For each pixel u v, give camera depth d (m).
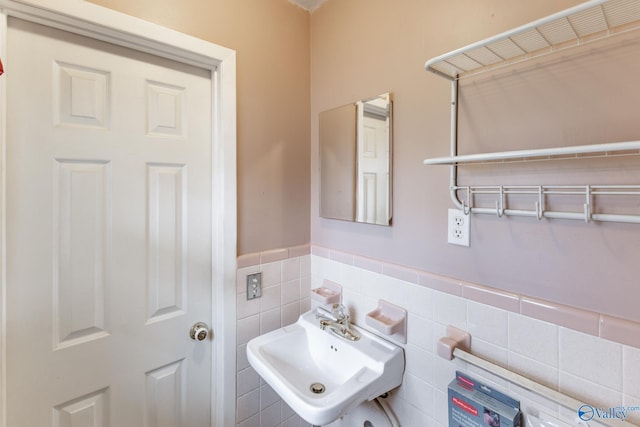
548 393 0.77
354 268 1.33
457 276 1.00
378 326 1.12
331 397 0.93
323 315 1.34
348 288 1.36
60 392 1.01
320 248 1.50
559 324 0.79
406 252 1.15
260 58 1.36
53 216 0.98
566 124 0.78
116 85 1.07
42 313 0.97
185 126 1.22
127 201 1.10
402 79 1.14
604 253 0.74
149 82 1.14
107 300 1.08
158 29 1.07
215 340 1.32
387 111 1.18
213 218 1.30
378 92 1.23
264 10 1.37
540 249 0.83
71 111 0.99
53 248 0.98
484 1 0.92
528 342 0.85
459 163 0.96
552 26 0.71
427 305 1.07
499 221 0.90
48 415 0.99
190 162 1.24
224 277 1.28
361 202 1.29
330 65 1.44
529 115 0.84
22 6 0.87
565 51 0.78
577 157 0.76
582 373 0.76
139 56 1.11
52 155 0.97
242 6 1.29
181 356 1.26
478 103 0.93
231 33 1.26
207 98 1.27
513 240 0.88
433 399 1.05
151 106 1.14
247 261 1.34
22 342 0.95
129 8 1.02
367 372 1.06
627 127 0.70
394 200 1.18
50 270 0.98
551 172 0.80
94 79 1.03
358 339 1.21
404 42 1.13
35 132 0.94
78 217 1.02
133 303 1.14
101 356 1.08
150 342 1.18
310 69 1.55
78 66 1.00
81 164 1.02
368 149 1.26
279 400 1.47
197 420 1.31
